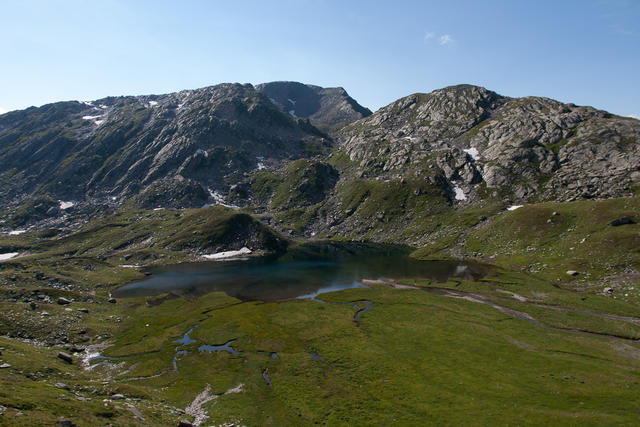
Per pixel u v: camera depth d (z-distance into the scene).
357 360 61.25
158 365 60.47
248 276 133.62
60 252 174.62
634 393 46.88
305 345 68.88
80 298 92.25
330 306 94.38
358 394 49.66
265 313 89.25
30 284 98.94
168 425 36.94
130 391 46.88
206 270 145.38
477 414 43.44
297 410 45.50
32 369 46.06
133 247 182.88
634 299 85.44
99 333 74.31
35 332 67.56
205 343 70.62
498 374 54.12
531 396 47.28
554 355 60.66
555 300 90.75
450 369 56.47
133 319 85.38
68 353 63.19
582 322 76.25
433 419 42.78
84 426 29.12
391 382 52.91
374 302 97.06
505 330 73.19
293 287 116.94
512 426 40.62
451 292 104.88
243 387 52.06
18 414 27.33
